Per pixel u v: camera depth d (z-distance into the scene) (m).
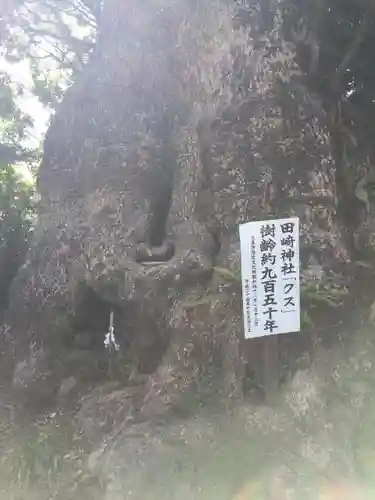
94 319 5.00
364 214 5.03
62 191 4.98
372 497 3.46
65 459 4.11
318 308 4.24
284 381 4.11
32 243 5.47
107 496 3.64
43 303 4.95
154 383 4.18
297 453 3.71
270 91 4.14
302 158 4.18
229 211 4.13
